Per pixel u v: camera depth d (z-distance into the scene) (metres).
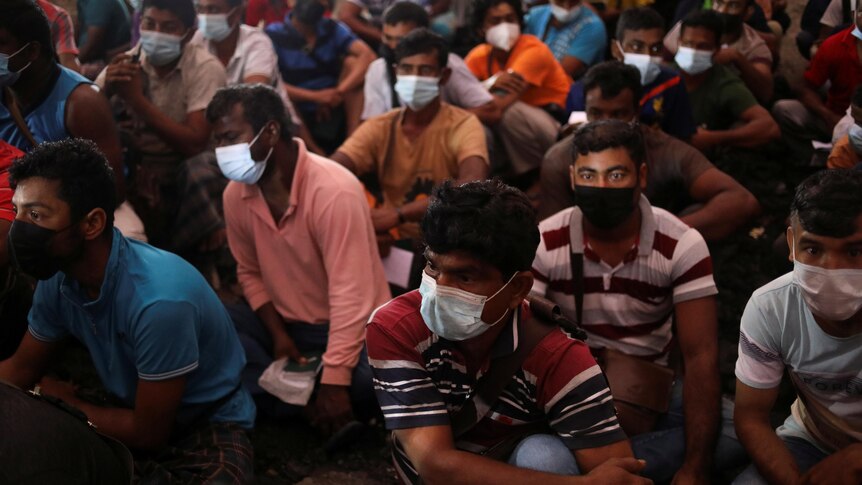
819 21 5.22
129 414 2.38
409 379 1.91
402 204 3.85
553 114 4.69
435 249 1.75
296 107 5.05
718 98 4.45
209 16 4.35
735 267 3.86
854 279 1.93
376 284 3.08
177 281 2.31
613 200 2.44
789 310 2.14
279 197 3.03
